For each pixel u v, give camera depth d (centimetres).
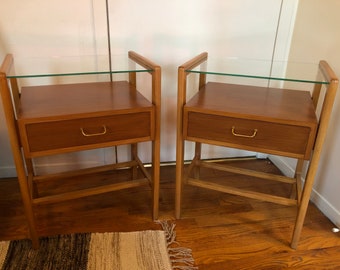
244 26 158
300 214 117
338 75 132
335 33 132
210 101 118
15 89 119
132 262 115
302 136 103
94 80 144
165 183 167
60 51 145
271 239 129
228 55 162
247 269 114
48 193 156
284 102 119
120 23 146
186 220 139
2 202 147
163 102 167
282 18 159
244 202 153
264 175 146
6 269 111
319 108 141
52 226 133
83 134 104
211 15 153
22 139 98
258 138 108
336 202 137
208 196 157
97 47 148
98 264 114
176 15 150
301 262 118
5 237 126
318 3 141
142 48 153
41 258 115
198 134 115
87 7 139
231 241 127
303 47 154
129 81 137
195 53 159
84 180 168
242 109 110
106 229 132
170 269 112
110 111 104
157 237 127
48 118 98
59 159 168
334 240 129
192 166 147
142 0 143
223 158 192
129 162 155
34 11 135
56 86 131
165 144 179
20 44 140
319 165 147
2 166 164
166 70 160
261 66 127
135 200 153
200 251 122
